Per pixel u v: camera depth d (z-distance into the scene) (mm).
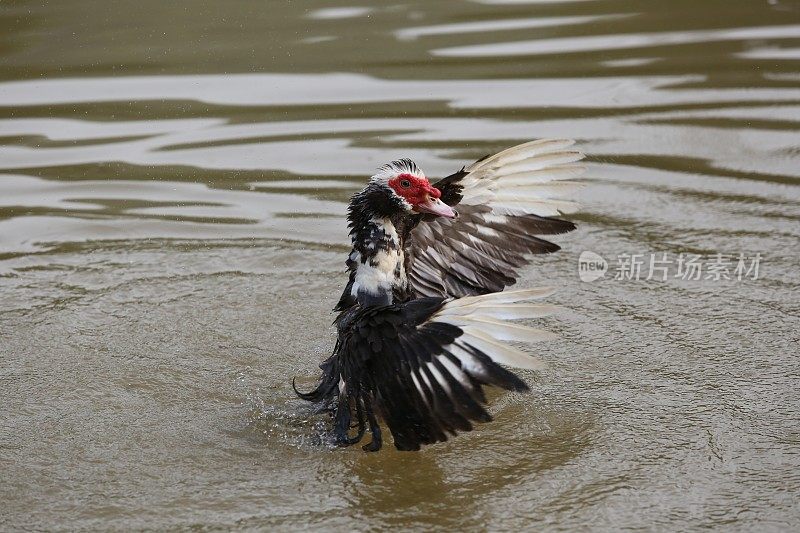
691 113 16141
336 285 12242
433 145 15086
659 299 11781
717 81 17078
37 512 8172
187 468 8805
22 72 17484
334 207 13844
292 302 11867
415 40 18922
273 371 10477
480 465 8844
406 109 16344
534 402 9859
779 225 13250
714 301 11680
